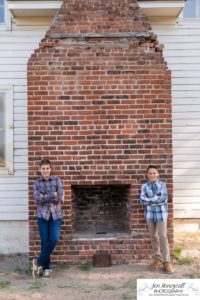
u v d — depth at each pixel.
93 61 7.77
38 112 7.73
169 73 7.78
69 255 7.77
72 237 7.81
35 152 7.74
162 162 7.79
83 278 7.05
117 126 7.77
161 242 7.25
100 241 7.80
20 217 9.12
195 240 9.07
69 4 7.86
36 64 7.75
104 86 7.76
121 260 7.79
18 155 9.15
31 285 6.77
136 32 7.80
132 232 7.82
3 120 9.18
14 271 7.66
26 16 8.96
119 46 7.80
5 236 9.15
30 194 7.74
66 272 7.36
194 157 9.32
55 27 7.80
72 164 7.76
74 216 8.26
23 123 9.15
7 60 9.12
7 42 9.12
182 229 9.39
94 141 7.76
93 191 8.50
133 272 7.29
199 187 9.32
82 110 7.76
